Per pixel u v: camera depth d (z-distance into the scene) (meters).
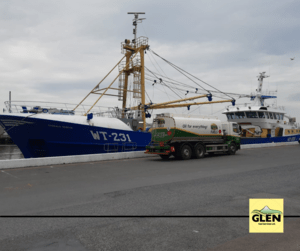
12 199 6.29
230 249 3.58
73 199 6.27
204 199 6.22
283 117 31.73
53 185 7.98
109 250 3.54
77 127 17.33
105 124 19.33
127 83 28.03
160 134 16.33
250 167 12.02
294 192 6.97
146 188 7.50
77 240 3.86
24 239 3.90
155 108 29.52
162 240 3.87
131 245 3.70
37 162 12.41
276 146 27.72
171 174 10.09
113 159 15.63
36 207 5.61
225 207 5.55
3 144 36.56
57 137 16.80
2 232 4.17
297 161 14.32
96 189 7.39
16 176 9.62
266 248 3.61
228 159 15.81
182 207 5.56
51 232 4.16
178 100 28.78
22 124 16.44
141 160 15.41
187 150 15.96
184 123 16.31
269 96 32.84
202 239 3.91
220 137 18.42
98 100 22.66
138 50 26.47
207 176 9.58
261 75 32.41
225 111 30.75
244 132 28.80
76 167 12.09
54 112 18.98
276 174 9.98
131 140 20.36
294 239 3.93
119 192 7.00
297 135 33.59
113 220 4.74
